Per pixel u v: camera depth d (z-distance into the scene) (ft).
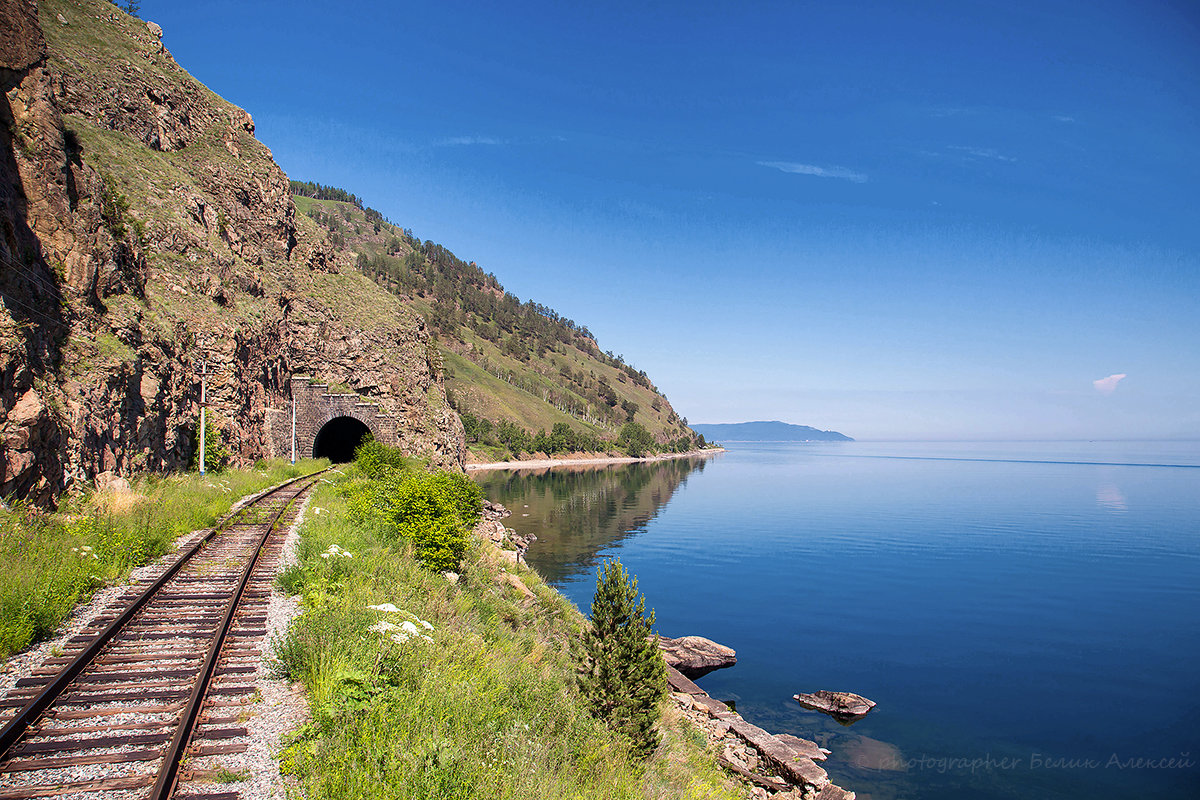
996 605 125.70
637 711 41.14
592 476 458.09
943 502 347.97
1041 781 57.62
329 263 249.96
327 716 23.20
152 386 90.12
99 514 55.06
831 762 59.88
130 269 98.84
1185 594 138.51
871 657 92.58
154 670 27.37
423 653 31.91
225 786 19.04
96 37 183.21
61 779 18.78
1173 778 58.65
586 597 113.39
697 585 135.44
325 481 127.95
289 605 39.01
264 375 171.12
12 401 54.03
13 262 60.64
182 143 196.95
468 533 83.51
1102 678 85.66
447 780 20.31
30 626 29.60
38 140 71.31
